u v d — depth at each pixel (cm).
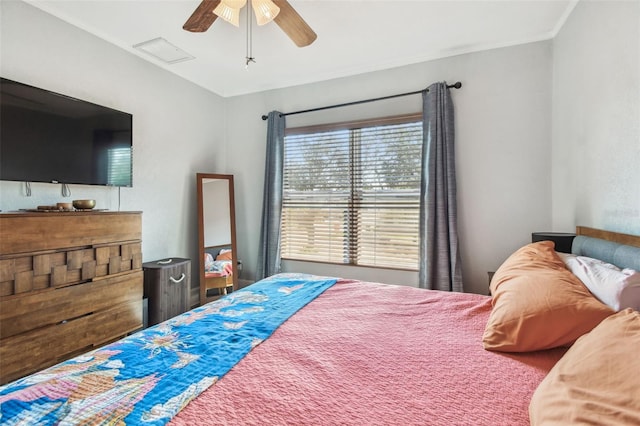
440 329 122
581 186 189
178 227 315
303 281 195
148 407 73
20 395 75
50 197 211
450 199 254
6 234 156
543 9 208
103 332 202
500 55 251
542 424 61
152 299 257
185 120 320
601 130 164
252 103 358
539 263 138
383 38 246
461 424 69
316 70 307
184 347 105
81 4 204
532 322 100
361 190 304
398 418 71
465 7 207
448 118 258
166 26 230
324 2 200
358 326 125
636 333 68
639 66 130
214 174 337
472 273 262
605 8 159
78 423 67
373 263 301
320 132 321
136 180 271
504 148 251
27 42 197
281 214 335
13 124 183
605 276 109
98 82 238
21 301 162
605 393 58
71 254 185
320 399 78
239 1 158
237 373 90
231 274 339
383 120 289
